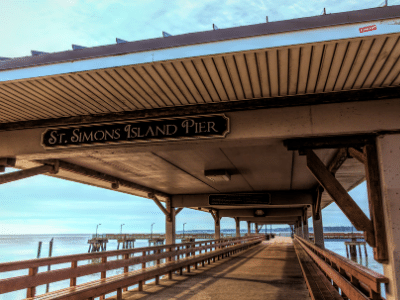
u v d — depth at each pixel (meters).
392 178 4.02
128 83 3.84
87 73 3.52
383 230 3.99
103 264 5.62
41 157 5.59
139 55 3.31
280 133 4.45
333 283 6.35
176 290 7.00
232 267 11.63
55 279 4.32
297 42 2.95
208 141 4.71
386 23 2.81
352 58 3.27
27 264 3.81
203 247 12.21
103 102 4.55
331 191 4.38
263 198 14.06
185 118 4.80
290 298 6.17
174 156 7.84
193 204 14.40
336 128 4.28
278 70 3.55
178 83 3.88
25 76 3.60
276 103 4.48
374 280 2.91
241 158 8.32
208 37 3.16
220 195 14.38
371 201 4.11
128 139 4.98
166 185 12.37
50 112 5.03
